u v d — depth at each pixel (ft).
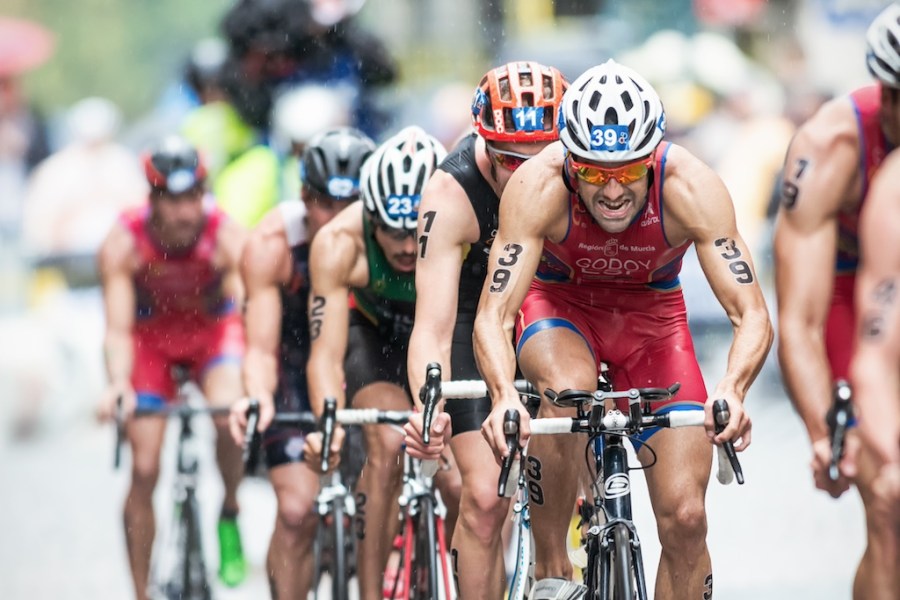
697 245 54.44
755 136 144.36
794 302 58.08
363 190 65.10
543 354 57.00
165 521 94.99
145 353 84.94
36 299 156.15
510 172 57.93
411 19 229.04
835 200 58.49
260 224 74.54
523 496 58.90
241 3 115.65
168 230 82.38
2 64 196.44
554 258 57.67
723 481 51.70
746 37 193.36
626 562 50.03
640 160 51.49
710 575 54.60
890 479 49.44
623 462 52.44
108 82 281.54
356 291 70.13
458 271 60.34
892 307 48.42
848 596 75.31
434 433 55.16
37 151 195.83
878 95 58.70
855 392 49.06
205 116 116.06
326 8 116.67
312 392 66.80
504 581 60.44
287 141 103.71
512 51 210.79
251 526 98.37
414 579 63.77
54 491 112.27
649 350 58.70
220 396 83.10
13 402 134.00
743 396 50.93
